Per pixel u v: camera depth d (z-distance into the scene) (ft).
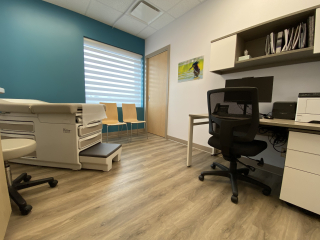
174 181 4.57
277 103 4.43
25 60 7.30
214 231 2.76
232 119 3.67
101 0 7.50
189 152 5.60
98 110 5.80
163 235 2.65
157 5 7.68
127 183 4.38
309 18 3.79
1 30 6.65
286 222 3.01
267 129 4.60
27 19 7.20
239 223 2.97
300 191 3.17
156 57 11.00
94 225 2.83
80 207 3.31
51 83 8.13
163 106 10.64
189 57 8.23
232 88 3.53
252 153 3.57
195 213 3.22
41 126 4.88
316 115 3.34
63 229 2.72
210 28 7.04
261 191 4.13
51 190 3.92
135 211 3.24
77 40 8.77
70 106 4.34
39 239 2.50
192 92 8.24
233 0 6.08
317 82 4.33
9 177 3.39
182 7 7.79
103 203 3.47
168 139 10.06
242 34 5.13
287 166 3.34
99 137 6.23
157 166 5.65
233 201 3.59
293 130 3.20
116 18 9.08
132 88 12.06
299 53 4.03
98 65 10.00
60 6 8.04
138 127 12.56
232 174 4.29
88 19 9.03
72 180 4.46
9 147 2.98
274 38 4.51
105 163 4.90
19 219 2.91
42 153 5.03
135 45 11.55
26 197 3.59
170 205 3.46
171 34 9.37
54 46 8.05
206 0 7.14
